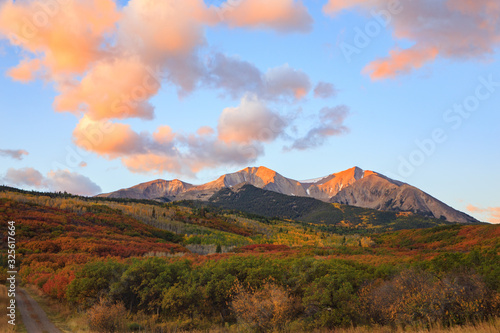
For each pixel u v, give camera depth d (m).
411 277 19.67
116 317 23.22
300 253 57.62
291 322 20.41
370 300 20.11
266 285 23.41
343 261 32.53
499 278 17.58
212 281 27.11
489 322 14.16
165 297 26.17
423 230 99.88
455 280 17.02
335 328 18.95
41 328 23.52
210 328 23.30
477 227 83.12
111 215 143.88
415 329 15.71
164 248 89.44
